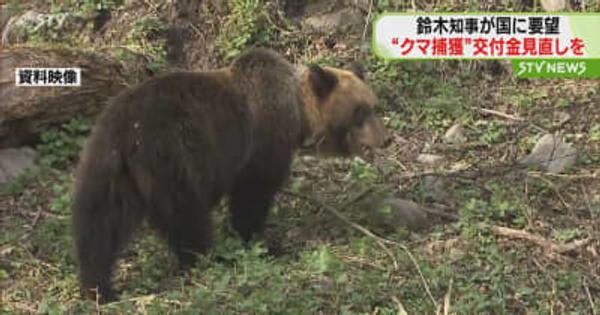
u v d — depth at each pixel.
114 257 9.41
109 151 9.24
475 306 9.02
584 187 11.84
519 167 12.45
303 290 9.26
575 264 10.10
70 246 10.49
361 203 11.55
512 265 9.98
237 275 9.50
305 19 16.17
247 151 10.42
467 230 10.71
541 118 13.99
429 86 15.07
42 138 13.05
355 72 11.76
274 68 10.72
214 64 15.53
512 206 11.23
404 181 12.50
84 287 9.30
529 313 9.17
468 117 14.19
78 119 13.34
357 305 9.05
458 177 12.34
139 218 9.45
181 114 9.68
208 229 10.05
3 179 12.41
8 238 10.82
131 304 9.08
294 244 11.01
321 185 12.58
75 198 9.34
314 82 10.96
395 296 9.19
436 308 9.02
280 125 10.62
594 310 9.22
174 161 9.50
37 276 10.05
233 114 10.19
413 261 9.70
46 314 9.04
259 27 15.68
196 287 9.51
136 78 14.36
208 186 9.97
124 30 16.14
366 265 10.01
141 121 9.41
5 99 12.65
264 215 11.01
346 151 11.43
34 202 11.84
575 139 13.29
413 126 14.22
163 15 16.11
